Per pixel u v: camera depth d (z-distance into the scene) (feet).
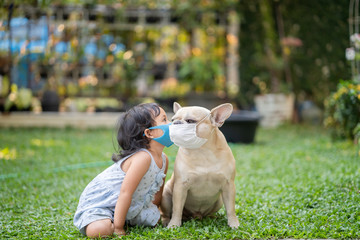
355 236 9.04
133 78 35.70
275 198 12.60
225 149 9.96
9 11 26.55
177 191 9.88
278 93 35.91
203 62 35.27
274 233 9.31
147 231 9.60
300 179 15.05
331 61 33.96
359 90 19.99
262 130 31.99
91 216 9.33
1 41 32.09
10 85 32.94
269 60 35.94
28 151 22.06
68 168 18.13
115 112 34.99
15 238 9.48
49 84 34.50
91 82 35.37
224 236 9.22
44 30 33.42
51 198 13.38
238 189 13.96
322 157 19.43
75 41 33.99
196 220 10.70
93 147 23.68
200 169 9.77
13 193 14.07
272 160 19.30
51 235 9.68
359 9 31.19
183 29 35.42
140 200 9.91
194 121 9.36
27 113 33.19
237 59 36.35
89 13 34.09
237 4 35.17
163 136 9.77
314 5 34.17
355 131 18.90
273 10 35.99
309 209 11.37
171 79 36.17
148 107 10.01
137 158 9.63
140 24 35.06
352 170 15.35
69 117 33.22
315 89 35.60
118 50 35.78
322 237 9.05
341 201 11.58
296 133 29.55
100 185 9.84
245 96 36.29
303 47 35.50
